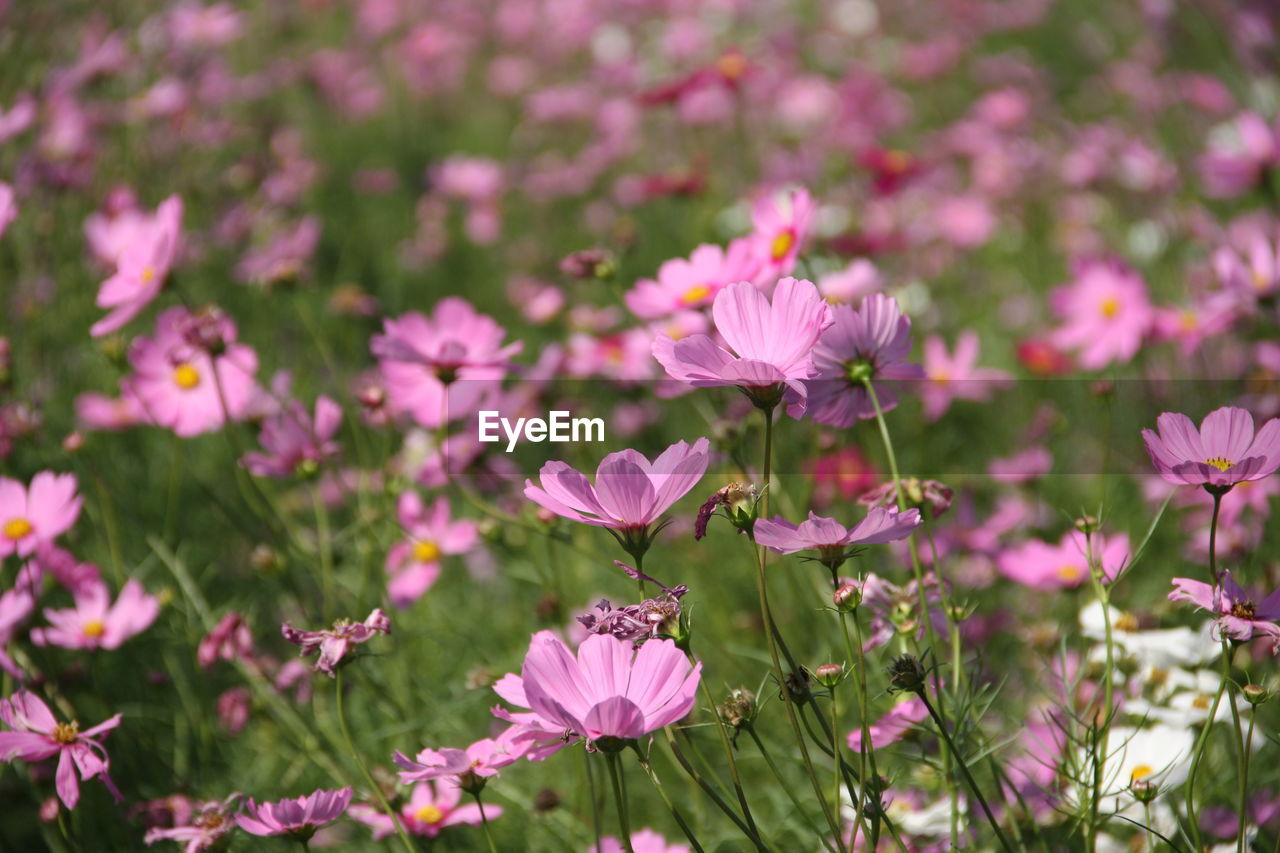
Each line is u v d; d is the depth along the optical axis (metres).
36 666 1.86
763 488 1.57
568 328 2.28
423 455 2.00
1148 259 2.43
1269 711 1.76
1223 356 2.15
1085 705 1.73
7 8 2.37
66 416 2.12
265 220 2.54
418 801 1.71
